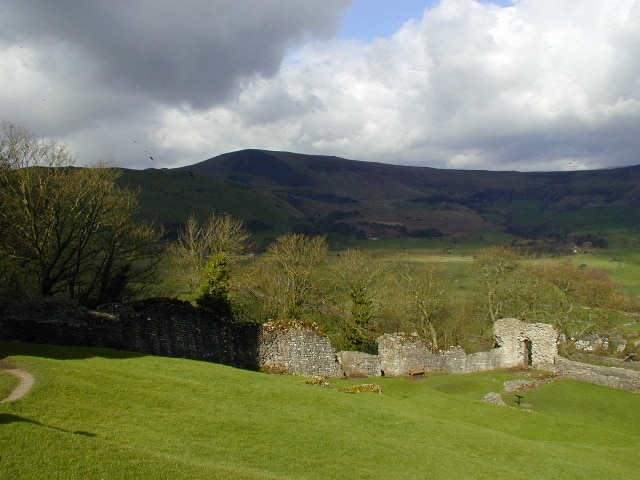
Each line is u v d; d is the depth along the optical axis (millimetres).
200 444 15664
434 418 24531
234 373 24844
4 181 36969
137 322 28359
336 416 21219
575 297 61719
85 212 40031
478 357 45531
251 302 52781
